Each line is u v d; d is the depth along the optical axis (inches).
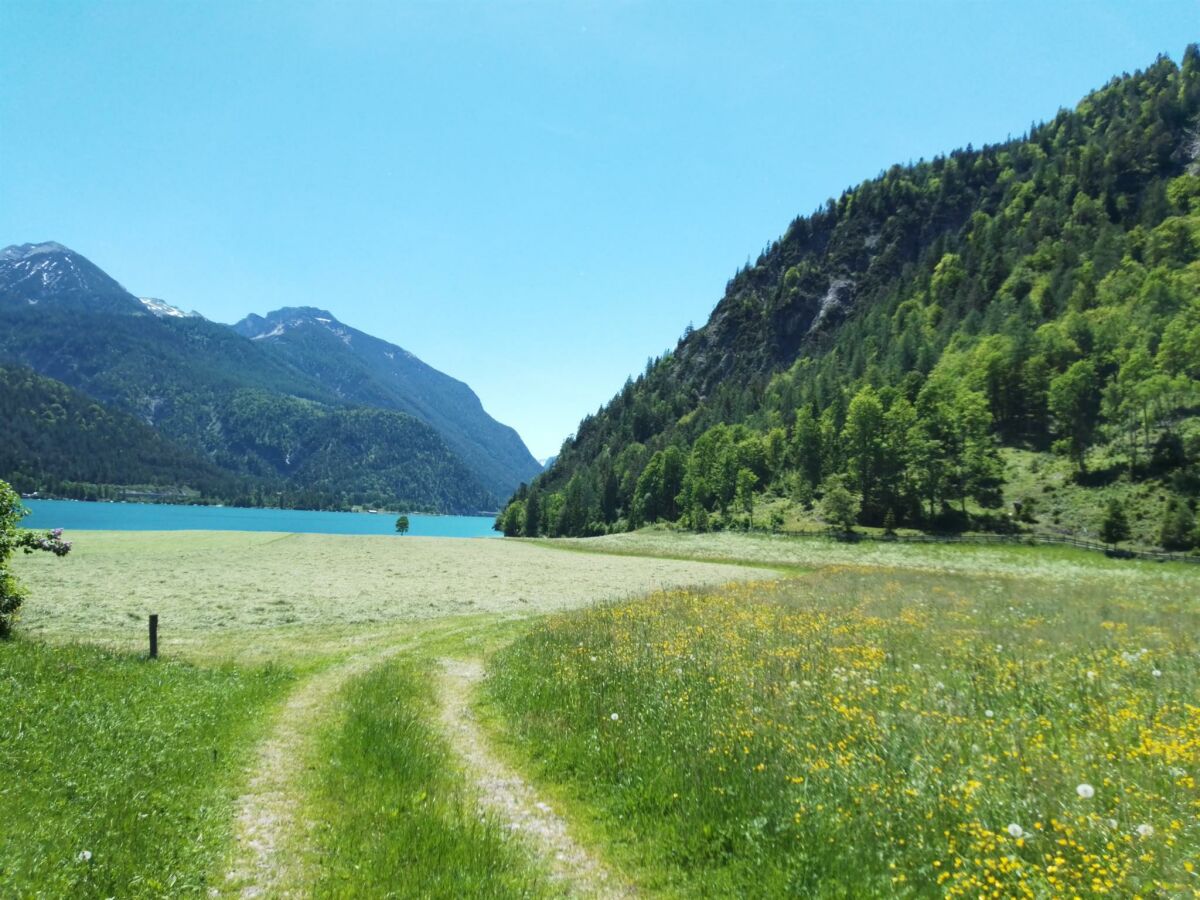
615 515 6579.7
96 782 327.6
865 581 1389.0
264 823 313.0
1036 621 733.9
